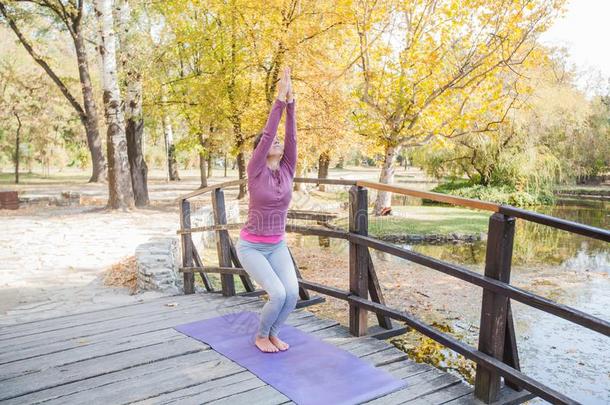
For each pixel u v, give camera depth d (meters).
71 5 23.55
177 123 36.22
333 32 16.91
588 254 13.86
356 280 4.16
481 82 16.67
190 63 23.28
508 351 3.20
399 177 49.81
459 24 15.70
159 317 4.81
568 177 28.28
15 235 13.08
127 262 9.32
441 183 32.12
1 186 31.44
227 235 5.60
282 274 3.77
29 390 3.24
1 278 8.66
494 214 3.03
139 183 19.94
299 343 3.98
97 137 35.41
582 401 5.25
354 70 18.33
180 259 9.80
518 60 15.99
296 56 16.31
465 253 13.70
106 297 7.36
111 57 16.75
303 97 16.98
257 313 4.82
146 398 3.13
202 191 5.80
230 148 22.22
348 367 3.53
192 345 4.00
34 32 26.72
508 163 25.53
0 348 4.00
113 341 4.12
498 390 3.14
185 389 3.25
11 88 33.69
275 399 3.11
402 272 10.82
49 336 4.29
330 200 24.89
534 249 14.73
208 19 22.02
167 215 17.03
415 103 17.17
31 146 41.22
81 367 3.60
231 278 5.59
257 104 18.97
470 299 8.69
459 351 3.25
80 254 10.68
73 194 20.56
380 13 16.02
